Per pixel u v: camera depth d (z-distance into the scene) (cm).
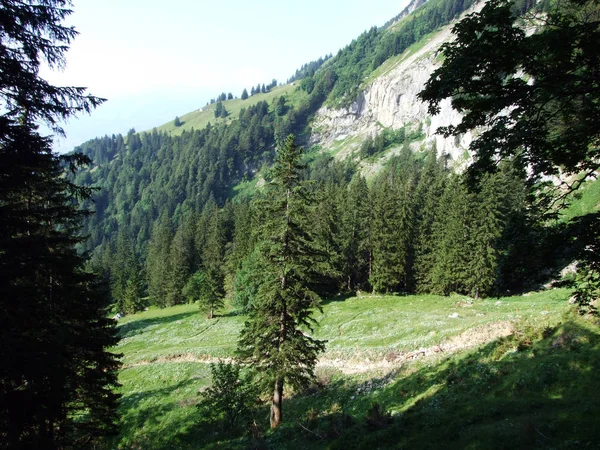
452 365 2277
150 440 2767
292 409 2650
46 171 1398
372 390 2552
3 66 860
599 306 1872
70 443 2020
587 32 755
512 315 3148
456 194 5716
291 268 2120
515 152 927
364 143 18575
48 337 1222
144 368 4281
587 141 874
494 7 845
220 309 7462
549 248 897
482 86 898
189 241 10819
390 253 6016
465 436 1269
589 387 1395
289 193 2208
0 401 925
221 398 2623
